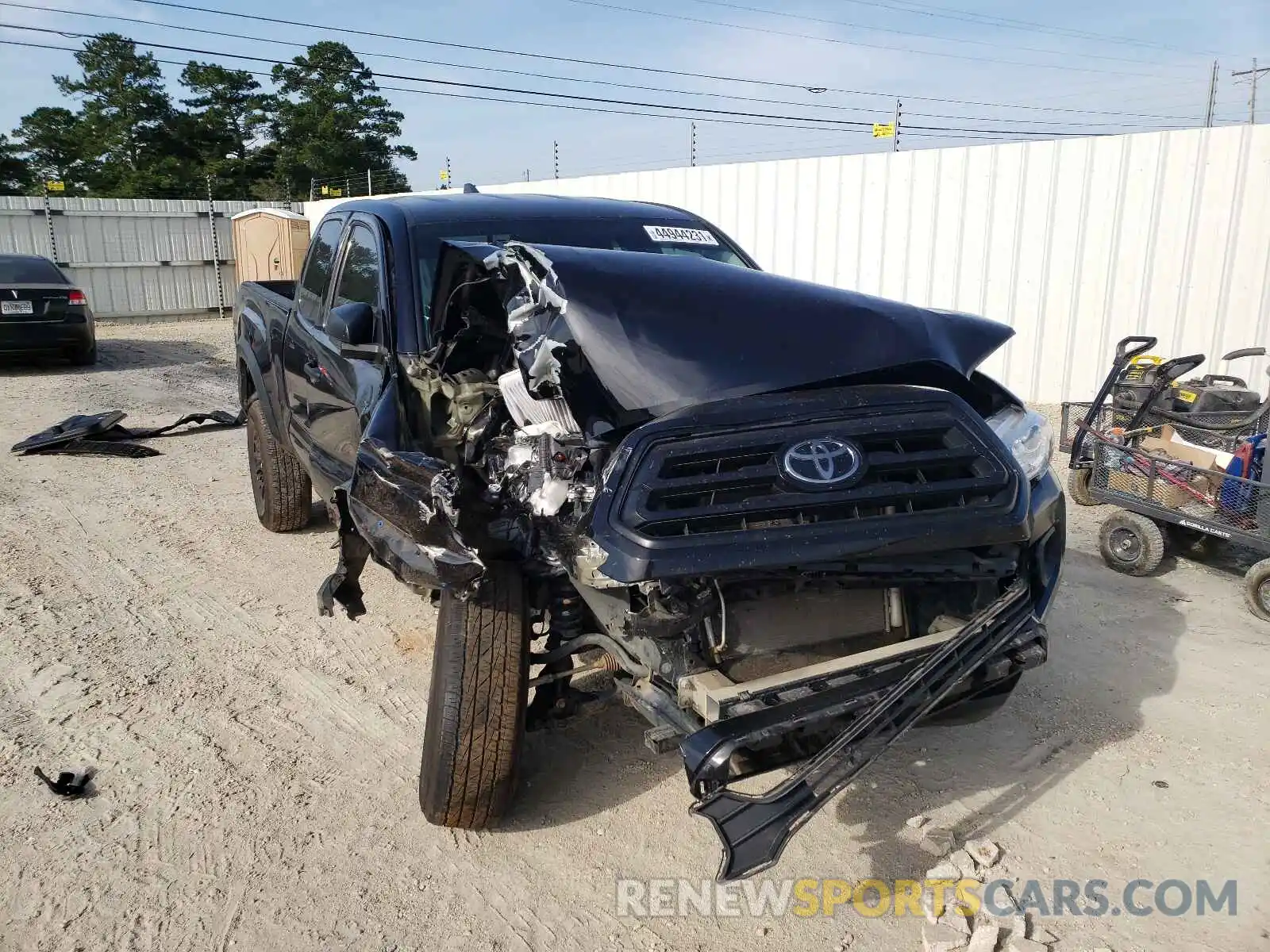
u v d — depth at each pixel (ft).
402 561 8.92
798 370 9.23
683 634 8.68
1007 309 30.50
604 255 10.32
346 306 12.09
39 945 8.64
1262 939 8.53
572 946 8.63
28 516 21.06
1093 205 28.58
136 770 11.37
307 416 15.53
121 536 19.75
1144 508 16.72
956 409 9.01
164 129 167.73
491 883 9.46
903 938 8.68
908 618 9.51
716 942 8.65
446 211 14.21
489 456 9.87
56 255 59.52
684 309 9.59
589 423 9.45
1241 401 17.01
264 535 19.93
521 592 9.46
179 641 14.85
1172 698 12.71
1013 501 8.55
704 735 7.67
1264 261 26.55
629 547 7.95
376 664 14.12
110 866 9.70
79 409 33.24
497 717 9.33
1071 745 11.67
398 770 11.39
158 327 59.52
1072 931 8.66
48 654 14.30
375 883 9.45
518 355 9.99
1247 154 26.25
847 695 8.11
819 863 9.69
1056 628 14.90
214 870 9.63
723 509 8.10
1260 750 11.45
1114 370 17.90
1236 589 16.44
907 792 10.82
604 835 10.18
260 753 11.74
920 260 31.60
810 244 33.73
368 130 168.96
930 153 30.71
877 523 8.18
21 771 11.32
